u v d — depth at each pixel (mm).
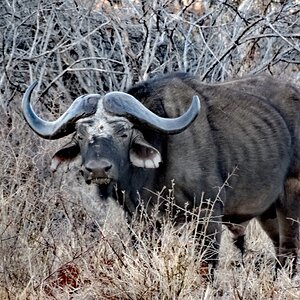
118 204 22828
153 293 19703
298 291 20766
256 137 24125
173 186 22000
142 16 31906
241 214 24641
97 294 19891
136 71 31688
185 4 35281
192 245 20531
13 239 22234
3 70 31828
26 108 22188
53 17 32438
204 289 20641
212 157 22953
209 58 33625
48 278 20906
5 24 33844
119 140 21062
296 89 26125
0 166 25641
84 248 22094
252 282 20969
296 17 35750
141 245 21453
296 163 25594
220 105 23906
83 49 34062
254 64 33344
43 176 26703
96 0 34250
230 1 35250
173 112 22938
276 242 26562
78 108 21297
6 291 20188
